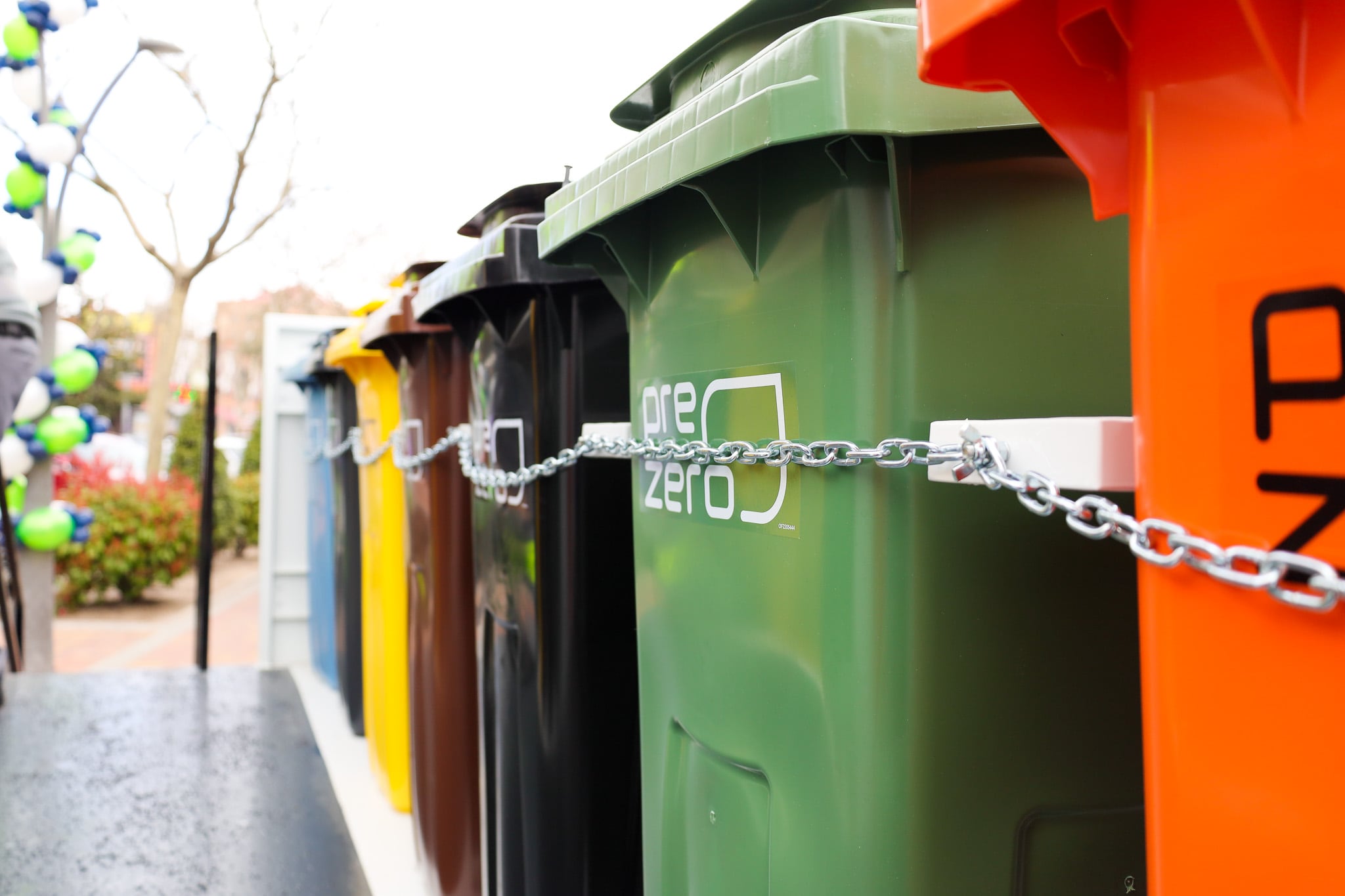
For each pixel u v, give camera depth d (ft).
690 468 4.61
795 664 3.88
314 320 19.35
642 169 4.17
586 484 6.75
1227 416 2.11
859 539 3.58
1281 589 1.94
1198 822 2.20
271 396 19.07
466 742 8.85
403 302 9.15
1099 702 3.74
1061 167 3.61
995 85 2.63
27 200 21.47
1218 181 2.11
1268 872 2.05
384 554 11.46
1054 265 3.62
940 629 3.57
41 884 9.73
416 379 9.61
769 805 4.09
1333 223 1.89
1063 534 3.68
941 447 3.14
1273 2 1.96
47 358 21.35
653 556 5.05
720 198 3.94
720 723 4.40
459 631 8.98
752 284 4.08
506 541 7.13
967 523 3.58
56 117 22.29
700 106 3.88
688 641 4.67
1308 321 1.93
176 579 38.22
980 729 3.61
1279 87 1.97
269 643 19.03
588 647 6.78
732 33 4.58
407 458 9.74
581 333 6.75
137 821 11.32
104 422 21.98
